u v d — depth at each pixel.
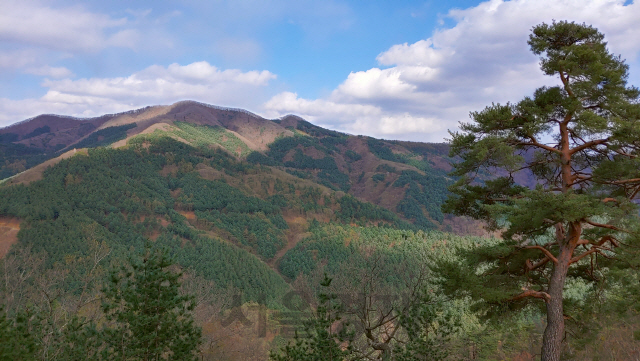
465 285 12.12
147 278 10.96
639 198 12.70
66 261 84.06
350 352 12.56
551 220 11.86
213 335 35.78
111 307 11.01
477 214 14.85
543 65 13.57
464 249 14.21
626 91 12.59
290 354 12.30
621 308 13.13
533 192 11.69
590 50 12.20
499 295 11.86
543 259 13.23
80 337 11.24
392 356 13.54
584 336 13.42
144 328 10.70
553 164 14.05
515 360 17.70
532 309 14.38
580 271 14.15
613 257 12.63
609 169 12.55
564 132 13.12
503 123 13.18
